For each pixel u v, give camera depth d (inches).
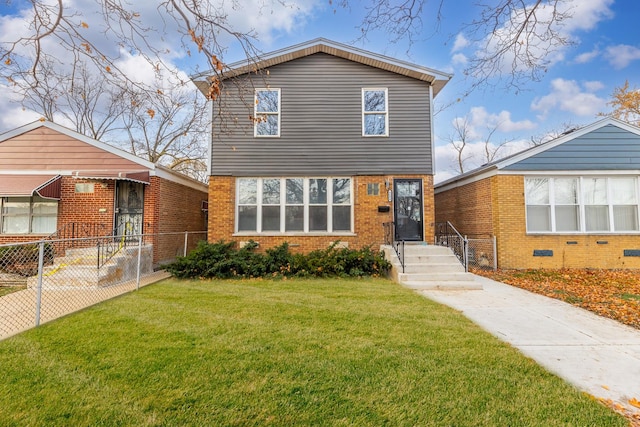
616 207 442.0
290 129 432.5
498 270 426.3
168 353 144.8
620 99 807.1
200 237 562.9
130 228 424.8
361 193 427.2
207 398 109.3
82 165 422.0
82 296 260.5
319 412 103.0
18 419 98.0
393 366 134.6
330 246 385.7
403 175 428.5
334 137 432.8
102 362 135.6
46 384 117.8
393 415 102.0
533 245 435.5
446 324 190.4
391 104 437.1
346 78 439.2
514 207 438.9
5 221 411.5
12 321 194.2
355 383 120.6
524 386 120.1
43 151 423.2
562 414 103.2
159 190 432.8
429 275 324.5
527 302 253.9
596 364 141.0
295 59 439.5
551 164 440.1
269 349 150.6
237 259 362.6
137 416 99.7
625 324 198.4
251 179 433.1
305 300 248.2
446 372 130.0
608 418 101.0
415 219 426.3
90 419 98.3
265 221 429.1
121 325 184.5
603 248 434.3
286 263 366.9
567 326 193.5
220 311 216.2
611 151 441.7
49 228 413.1
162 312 212.8
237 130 429.1
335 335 170.4
